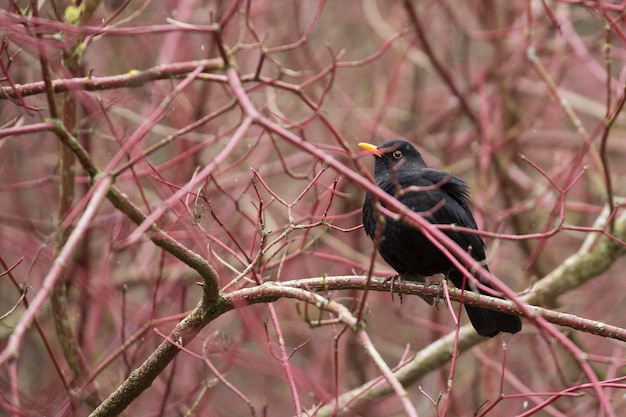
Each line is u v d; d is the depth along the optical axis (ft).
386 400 47.47
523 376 49.19
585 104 51.06
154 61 41.34
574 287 40.47
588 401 45.14
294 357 49.75
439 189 31.94
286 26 53.01
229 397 51.34
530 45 41.63
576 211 51.65
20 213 43.93
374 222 31.14
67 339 33.04
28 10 27.37
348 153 23.71
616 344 43.86
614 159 55.77
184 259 23.81
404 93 56.24
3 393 29.91
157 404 42.11
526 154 53.83
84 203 21.09
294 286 25.96
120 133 38.93
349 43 57.00
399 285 28.94
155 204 40.32
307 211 46.42
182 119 42.65
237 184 45.14
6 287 44.65
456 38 55.31
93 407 33.12
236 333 47.52
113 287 41.60
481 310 30.22
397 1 51.29
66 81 26.50
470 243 31.48
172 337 25.86
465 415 49.67
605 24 35.73
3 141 34.91
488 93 53.78
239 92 19.27
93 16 30.73
